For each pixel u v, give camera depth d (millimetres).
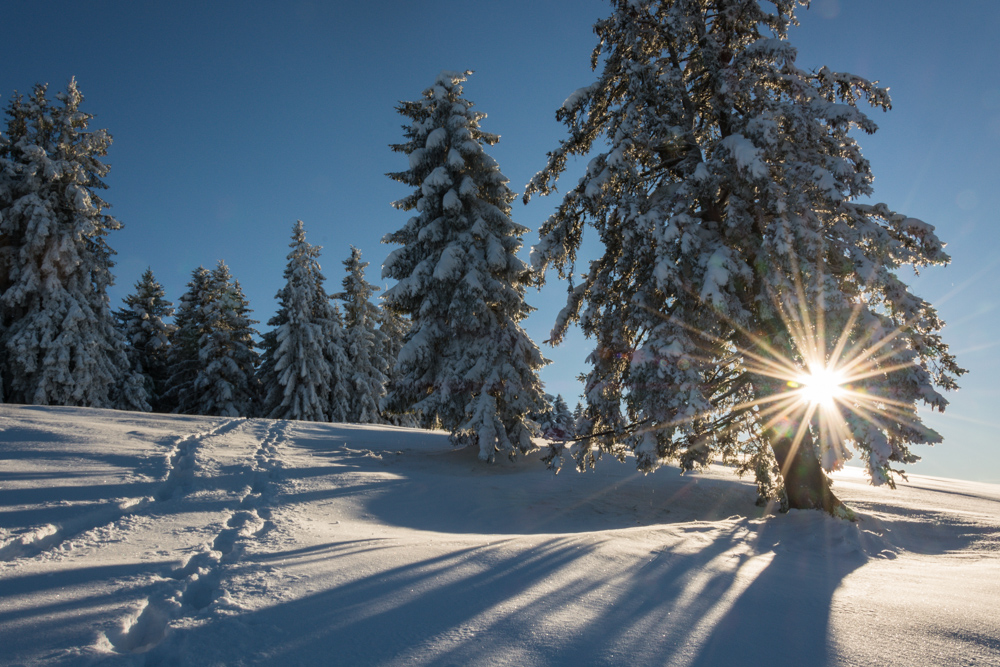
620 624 3014
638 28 9672
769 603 3633
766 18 9438
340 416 32031
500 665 2396
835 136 8578
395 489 9922
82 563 4059
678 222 8258
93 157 25125
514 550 4738
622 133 9320
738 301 8453
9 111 23641
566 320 10789
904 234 8203
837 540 6672
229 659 2406
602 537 5562
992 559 6547
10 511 5906
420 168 16859
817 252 7586
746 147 8031
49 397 22234
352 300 36375
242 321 34781
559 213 10930
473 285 14805
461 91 17562
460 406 15211
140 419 15914
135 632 2891
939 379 8094
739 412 9367
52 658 2352
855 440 7305
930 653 2795
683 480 13422
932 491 14273
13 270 22203
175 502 7246
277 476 10086
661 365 7902
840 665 2615
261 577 3672
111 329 26000
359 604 3154
